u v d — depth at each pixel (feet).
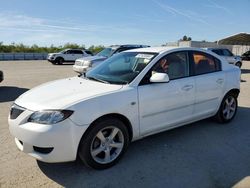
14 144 14.05
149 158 12.62
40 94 11.78
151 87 12.82
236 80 17.69
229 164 12.12
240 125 17.53
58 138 10.19
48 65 79.46
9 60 108.58
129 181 10.67
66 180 10.71
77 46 155.43
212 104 16.33
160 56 13.84
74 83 13.14
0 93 29.09
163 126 13.67
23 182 10.50
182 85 14.16
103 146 11.51
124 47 43.75
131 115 12.09
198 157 12.78
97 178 10.88
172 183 10.53
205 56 16.26
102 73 14.15
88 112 10.69
